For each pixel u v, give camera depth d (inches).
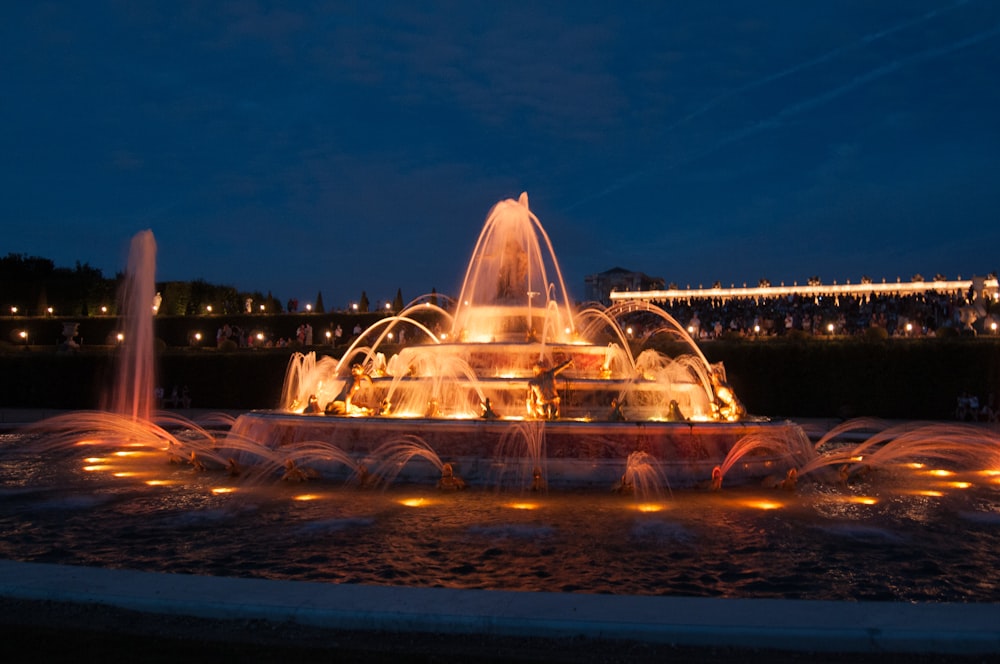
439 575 344.5
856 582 339.9
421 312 2228.1
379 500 523.2
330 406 677.9
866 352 1333.7
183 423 1132.5
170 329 2330.2
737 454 598.9
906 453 861.8
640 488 566.3
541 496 539.2
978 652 226.2
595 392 687.1
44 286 2832.2
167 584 272.8
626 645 231.3
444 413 693.9
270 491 559.5
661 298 3277.6
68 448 863.7
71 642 229.1
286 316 2294.5
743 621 237.3
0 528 438.9
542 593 266.5
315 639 235.1
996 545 410.3
